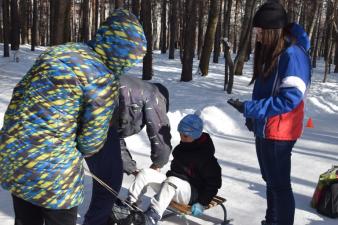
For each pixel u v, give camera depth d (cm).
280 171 311
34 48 2719
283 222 319
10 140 210
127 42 222
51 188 215
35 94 208
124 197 411
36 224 240
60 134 210
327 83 1688
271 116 287
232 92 1361
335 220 393
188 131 341
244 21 1348
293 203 319
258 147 317
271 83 292
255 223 378
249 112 287
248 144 645
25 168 210
